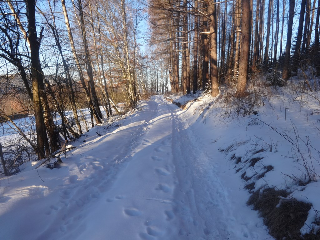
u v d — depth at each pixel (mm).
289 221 2562
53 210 3344
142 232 2818
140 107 16906
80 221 3191
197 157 6008
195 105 13141
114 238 2695
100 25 14930
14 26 6270
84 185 4133
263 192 3270
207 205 3678
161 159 5496
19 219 2953
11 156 7781
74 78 10602
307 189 2686
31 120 8656
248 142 5043
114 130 9398
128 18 16938
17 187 3758
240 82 8914
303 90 7418
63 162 5039
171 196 3725
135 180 4309
